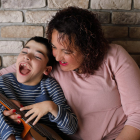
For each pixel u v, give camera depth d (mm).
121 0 1299
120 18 1328
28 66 1016
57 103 1066
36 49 1054
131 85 1000
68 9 1008
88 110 1050
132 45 1384
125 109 1013
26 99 1070
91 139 1059
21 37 1317
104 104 1038
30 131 917
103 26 1332
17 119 900
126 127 963
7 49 1330
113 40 1368
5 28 1293
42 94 1087
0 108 938
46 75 1157
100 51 1042
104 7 1303
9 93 1009
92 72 1070
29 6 1269
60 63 1063
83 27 938
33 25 1307
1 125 887
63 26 919
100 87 1042
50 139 948
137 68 1061
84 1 1280
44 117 1090
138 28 1358
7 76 1067
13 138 882
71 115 1023
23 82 1036
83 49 966
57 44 937
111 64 1081
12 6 1262
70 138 1120
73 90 1068
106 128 1039
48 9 1292
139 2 1313
